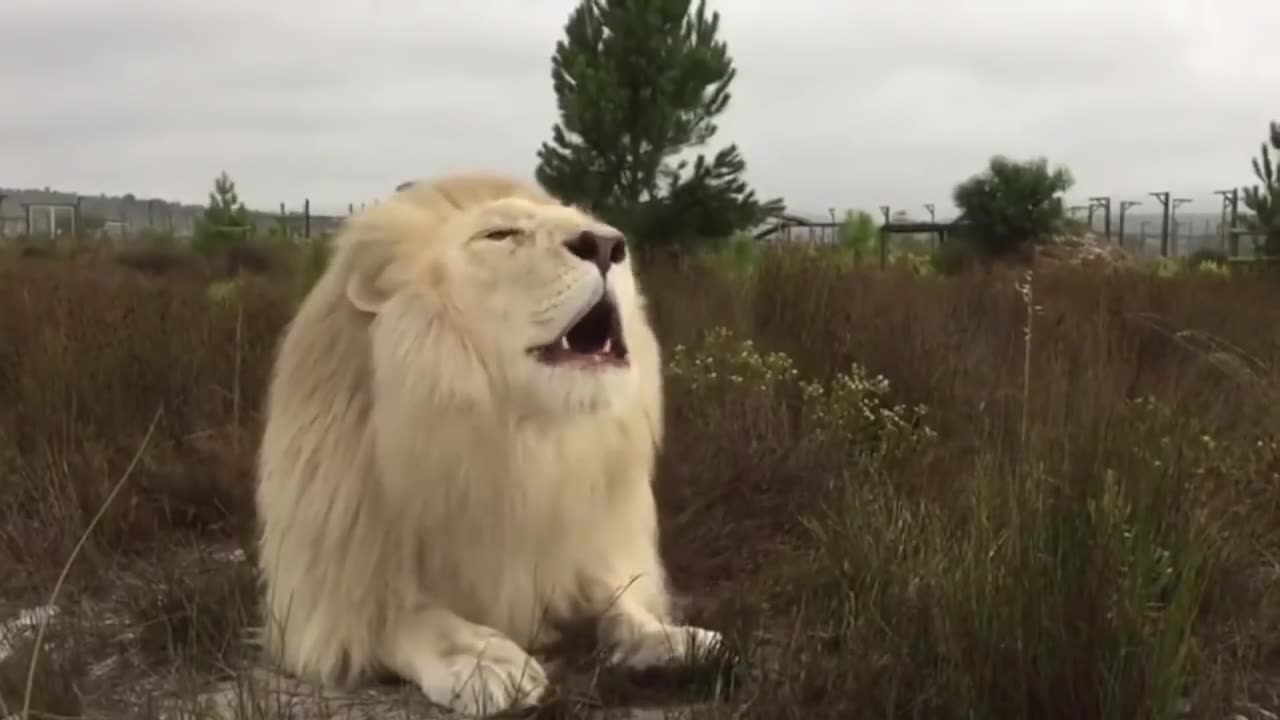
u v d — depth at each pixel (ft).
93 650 9.59
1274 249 43.14
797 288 21.67
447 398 8.09
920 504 10.95
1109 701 7.27
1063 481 8.54
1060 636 7.50
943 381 16.71
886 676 7.88
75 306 20.98
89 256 53.67
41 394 15.93
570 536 8.80
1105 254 42.19
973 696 7.46
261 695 8.21
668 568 11.64
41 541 11.94
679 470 13.65
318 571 8.58
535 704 7.88
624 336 8.46
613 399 8.30
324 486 8.55
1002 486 9.77
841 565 10.21
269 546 9.05
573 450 8.59
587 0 47.65
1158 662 7.45
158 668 9.30
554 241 8.24
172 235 70.90
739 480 13.43
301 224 75.51
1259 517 11.30
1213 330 21.09
